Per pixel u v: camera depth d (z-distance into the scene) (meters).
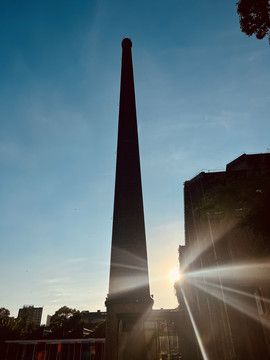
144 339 13.17
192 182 15.41
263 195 6.80
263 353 10.17
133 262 15.30
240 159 14.97
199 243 13.76
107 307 14.11
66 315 57.59
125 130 20.84
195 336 16.91
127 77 24.23
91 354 22.97
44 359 22.91
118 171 18.92
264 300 10.88
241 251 11.91
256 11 6.44
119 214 16.97
